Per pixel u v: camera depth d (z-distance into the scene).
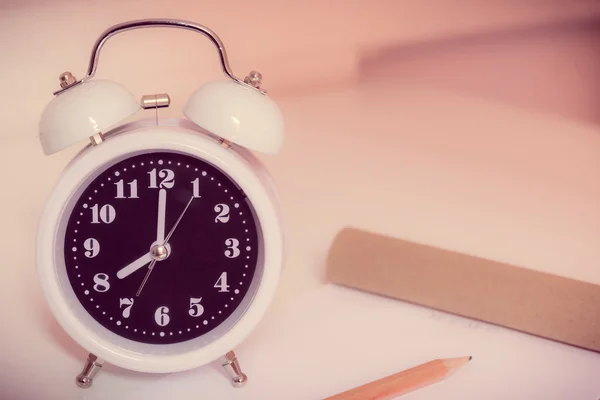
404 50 0.89
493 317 0.55
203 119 0.48
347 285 0.58
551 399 0.51
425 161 0.72
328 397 0.50
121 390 0.51
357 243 0.58
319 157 0.71
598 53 0.91
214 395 0.51
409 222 0.63
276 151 0.49
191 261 0.51
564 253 0.61
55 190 0.49
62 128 0.48
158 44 0.85
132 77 0.79
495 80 0.85
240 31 0.91
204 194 0.51
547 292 0.56
